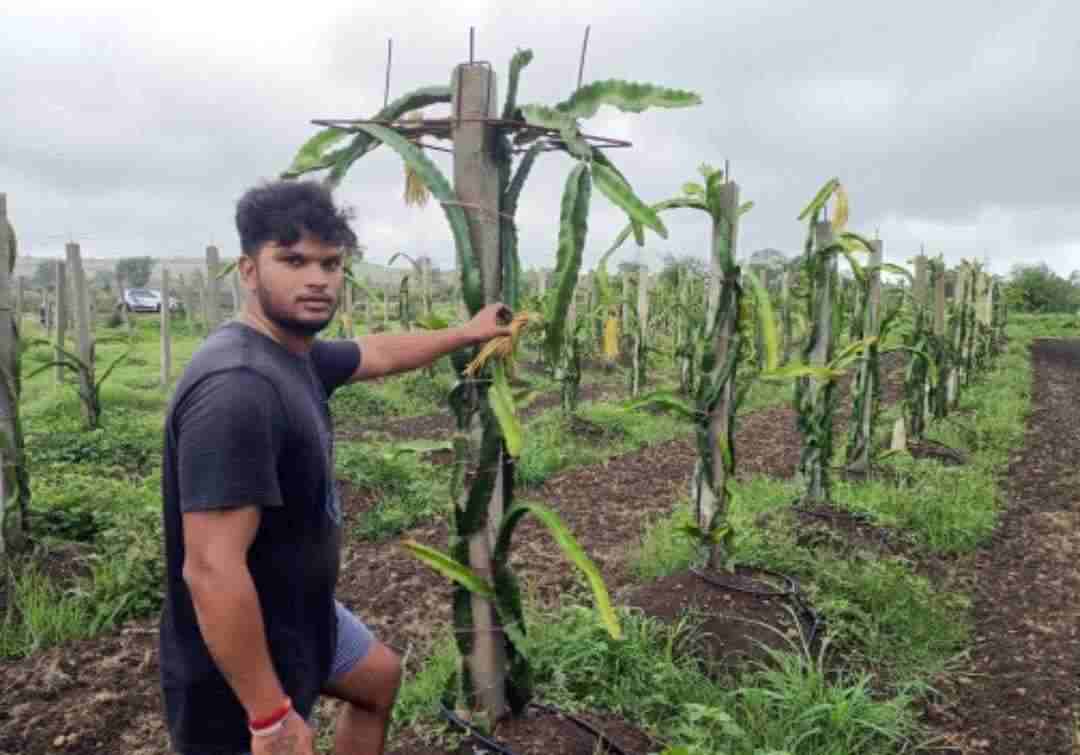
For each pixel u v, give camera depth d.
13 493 4.75
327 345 2.41
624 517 6.61
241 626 1.77
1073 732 3.54
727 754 3.09
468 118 2.61
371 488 6.96
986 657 4.21
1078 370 17.83
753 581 4.41
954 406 10.06
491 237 2.68
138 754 3.29
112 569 4.64
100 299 32.91
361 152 2.73
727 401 4.38
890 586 4.54
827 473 5.82
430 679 3.50
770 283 14.84
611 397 12.81
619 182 2.42
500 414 2.57
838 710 3.30
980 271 12.76
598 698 3.34
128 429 8.63
